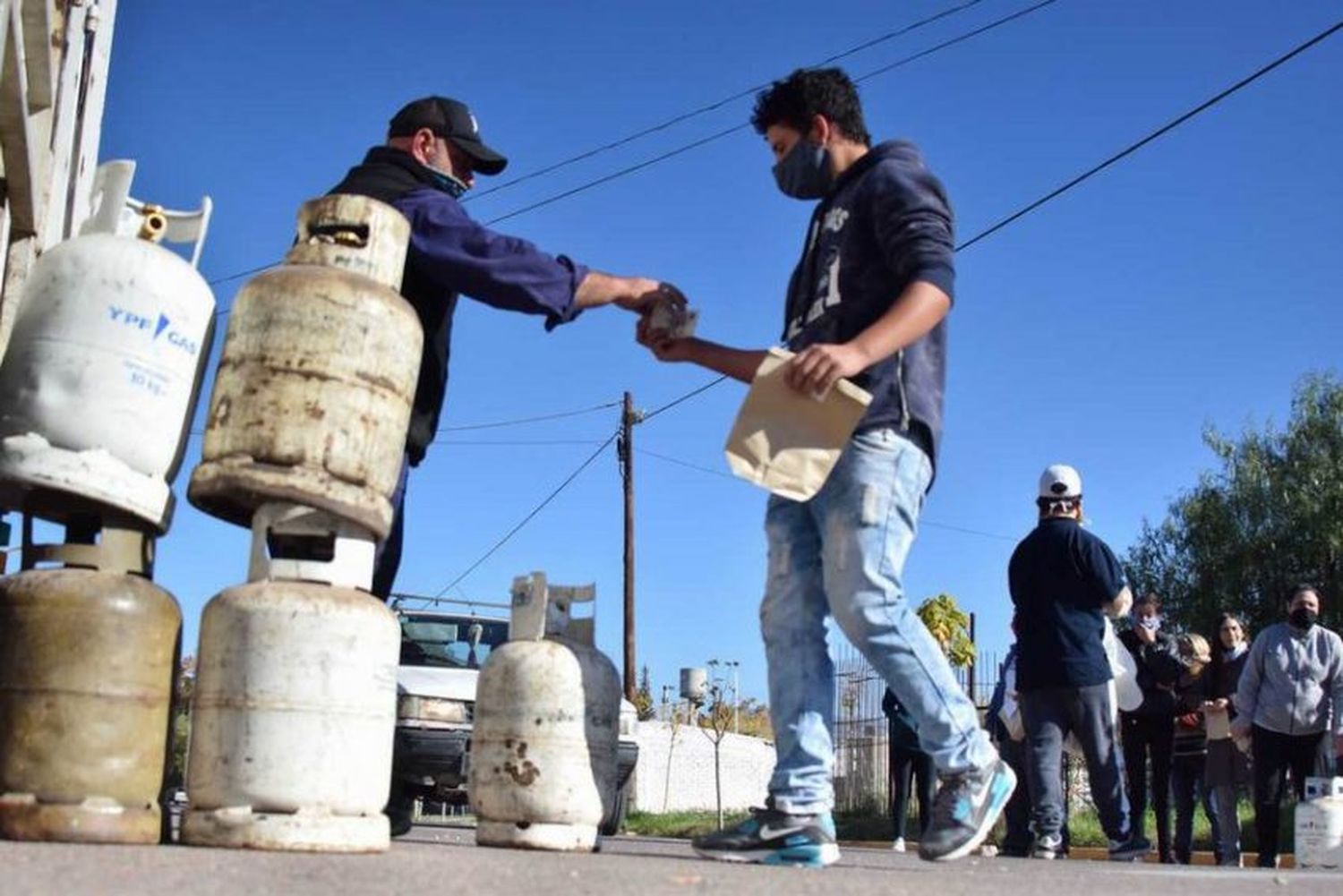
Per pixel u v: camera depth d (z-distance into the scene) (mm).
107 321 3059
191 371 3211
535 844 3887
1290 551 25844
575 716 3955
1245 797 14336
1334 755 8562
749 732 28094
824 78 4055
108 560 3086
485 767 3965
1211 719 9367
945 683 3734
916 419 3766
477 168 4324
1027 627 7195
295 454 3037
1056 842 7094
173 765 3143
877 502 3688
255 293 3104
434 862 2641
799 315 4070
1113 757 7105
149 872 2252
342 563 3131
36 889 2033
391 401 3180
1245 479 26688
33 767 2877
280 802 2943
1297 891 3477
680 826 16469
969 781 3740
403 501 4074
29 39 5020
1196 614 26047
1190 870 5125
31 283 3127
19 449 2988
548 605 4195
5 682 2910
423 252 3828
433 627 11148
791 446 3543
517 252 3842
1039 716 7184
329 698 2996
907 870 3656
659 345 4074
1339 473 25938
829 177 4059
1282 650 8641
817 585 3939
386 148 4066
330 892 2186
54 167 5789
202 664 3053
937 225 3744
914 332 3609
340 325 3090
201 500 3178
